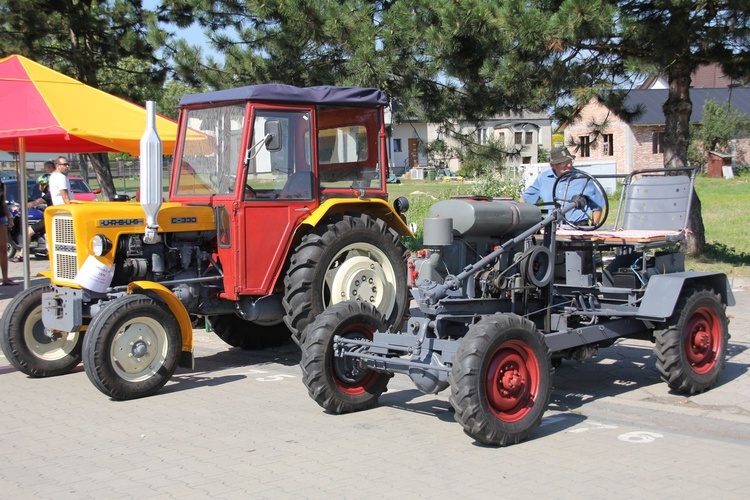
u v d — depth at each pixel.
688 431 5.65
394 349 5.84
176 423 5.98
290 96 7.40
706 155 43.50
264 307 7.55
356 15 12.35
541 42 10.31
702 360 6.59
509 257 6.24
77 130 9.05
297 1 12.12
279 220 7.42
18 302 7.49
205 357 8.60
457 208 6.04
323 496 4.46
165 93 21.27
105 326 6.51
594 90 11.02
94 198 20.88
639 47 11.17
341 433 5.67
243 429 5.80
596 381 7.10
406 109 12.95
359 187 8.10
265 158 7.37
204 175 7.66
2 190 12.83
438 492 4.48
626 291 6.62
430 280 5.80
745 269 11.98
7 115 9.35
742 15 10.42
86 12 17.27
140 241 7.22
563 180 7.59
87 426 5.94
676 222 6.96
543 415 5.73
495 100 12.29
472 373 5.12
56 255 7.30
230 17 14.85
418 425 5.86
